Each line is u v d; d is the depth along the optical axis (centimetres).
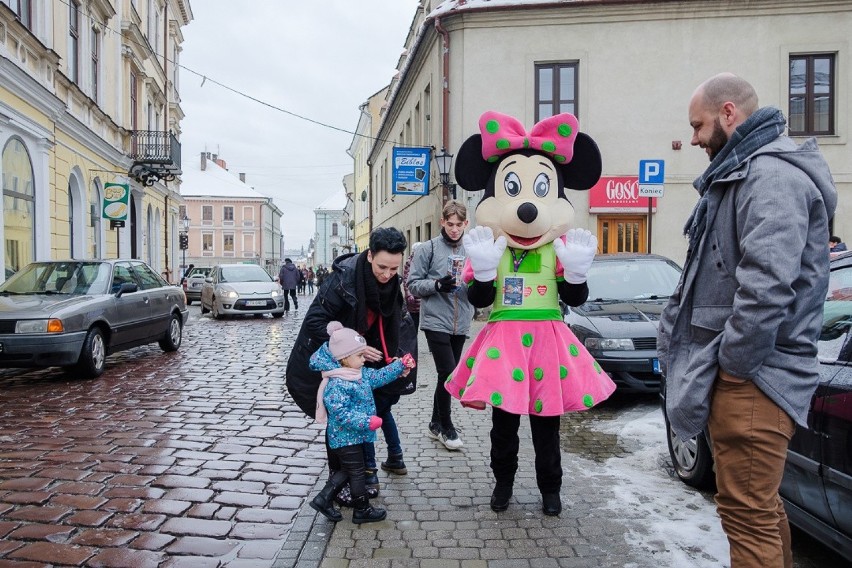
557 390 347
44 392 732
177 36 3344
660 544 336
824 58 1569
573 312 705
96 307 823
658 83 1583
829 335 305
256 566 317
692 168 1585
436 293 500
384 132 3073
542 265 364
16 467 460
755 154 231
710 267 245
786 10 1548
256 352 1091
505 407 336
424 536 349
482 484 429
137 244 2438
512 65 1605
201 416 621
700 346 247
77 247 1670
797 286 226
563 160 374
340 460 374
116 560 321
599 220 1620
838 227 1561
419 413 636
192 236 7256
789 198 219
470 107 1614
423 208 1998
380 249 354
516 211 353
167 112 2983
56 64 1409
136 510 385
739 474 235
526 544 338
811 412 290
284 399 703
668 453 493
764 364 229
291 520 375
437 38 1703
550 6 1573
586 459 482
